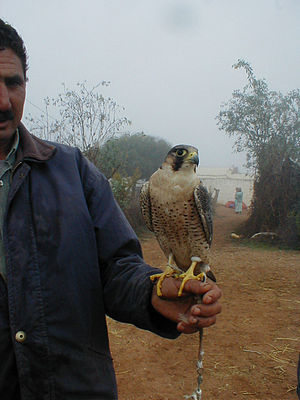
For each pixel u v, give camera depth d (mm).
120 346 4418
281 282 7043
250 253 10039
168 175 2387
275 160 12750
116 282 1603
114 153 12164
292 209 11703
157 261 9000
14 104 1480
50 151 1608
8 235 1439
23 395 1388
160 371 3846
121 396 3385
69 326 1459
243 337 4598
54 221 1494
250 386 3545
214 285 1430
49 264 1455
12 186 1483
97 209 1654
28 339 1394
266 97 14219
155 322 1575
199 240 2484
